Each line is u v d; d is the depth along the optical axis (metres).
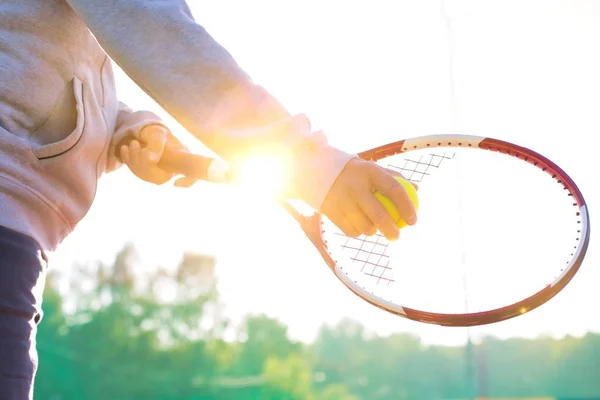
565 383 52.56
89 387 43.19
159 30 0.93
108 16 0.94
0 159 0.93
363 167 0.87
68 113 1.03
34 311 0.92
